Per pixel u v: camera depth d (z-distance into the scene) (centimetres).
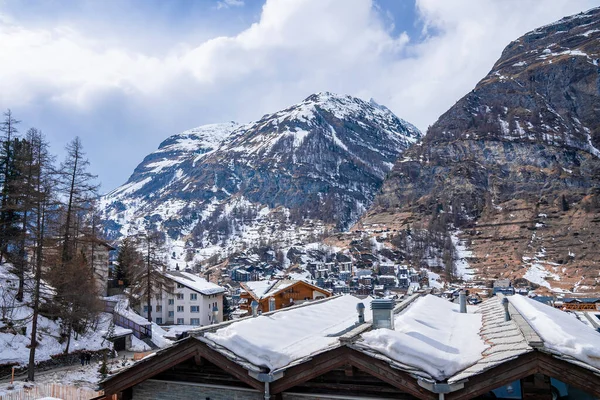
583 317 3066
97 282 6719
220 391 1257
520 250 19512
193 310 8256
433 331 1502
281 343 1321
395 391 1120
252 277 18825
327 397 1159
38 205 4203
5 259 5353
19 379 3812
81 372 4197
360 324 1504
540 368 987
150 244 7825
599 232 18725
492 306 2281
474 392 1020
